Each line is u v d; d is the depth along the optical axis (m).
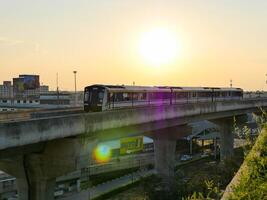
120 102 55.69
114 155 83.44
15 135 29.16
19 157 37.88
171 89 68.69
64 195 63.56
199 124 103.75
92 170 75.19
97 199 62.00
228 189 12.24
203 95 79.50
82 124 37.28
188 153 98.88
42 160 37.47
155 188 57.88
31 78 157.12
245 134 15.38
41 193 38.09
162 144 65.81
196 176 58.41
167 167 65.19
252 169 12.05
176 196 52.16
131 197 61.50
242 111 88.12
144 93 61.16
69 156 37.03
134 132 51.41
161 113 53.75
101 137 44.41
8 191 61.84
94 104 53.19
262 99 97.06
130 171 79.94
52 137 33.16
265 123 14.30
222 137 88.81
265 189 10.80
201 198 14.16
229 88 93.06
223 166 57.22
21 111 43.56
